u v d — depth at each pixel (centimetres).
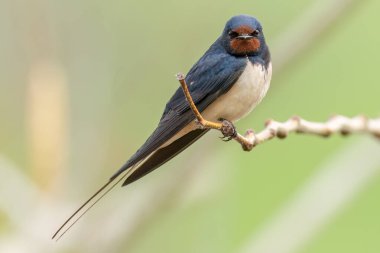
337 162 1269
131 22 1327
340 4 1336
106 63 1310
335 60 1553
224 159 1320
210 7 1341
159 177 1409
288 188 1494
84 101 1299
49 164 1290
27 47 1306
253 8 1445
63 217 1299
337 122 853
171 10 1331
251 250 1251
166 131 959
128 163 910
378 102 1509
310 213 1253
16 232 1305
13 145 1400
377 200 1587
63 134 1286
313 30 1343
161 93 1338
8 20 1329
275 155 1532
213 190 1284
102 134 1306
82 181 1301
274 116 1588
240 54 993
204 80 993
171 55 1331
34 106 1279
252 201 1494
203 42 1330
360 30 1545
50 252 1295
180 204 1301
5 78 1355
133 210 1324
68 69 1297
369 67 1537
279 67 1362
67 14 1309
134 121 1340
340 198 1252
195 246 1260
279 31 1449
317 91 1567
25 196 1291
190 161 1305
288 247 1242
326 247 1570
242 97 989
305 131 857
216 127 834
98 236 1328
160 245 1306
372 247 1562
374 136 859
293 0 1459
